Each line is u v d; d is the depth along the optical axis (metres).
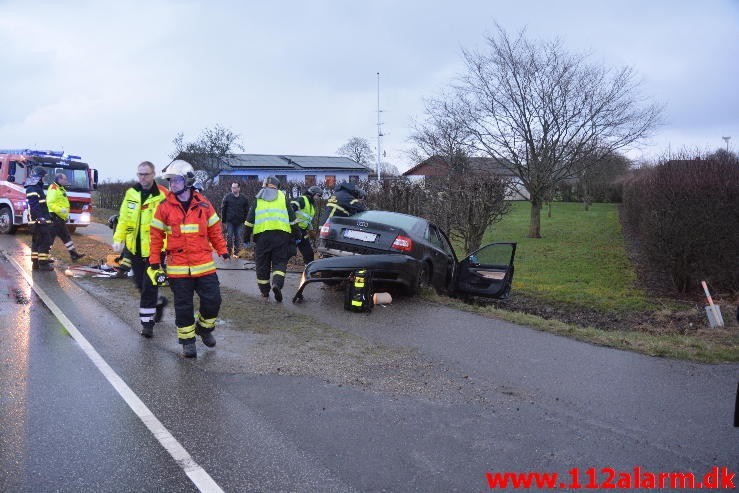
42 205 10.13
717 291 10.69
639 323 9.00
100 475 3.34
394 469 3.55
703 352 6.13
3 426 3.91
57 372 4.99
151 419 4.12
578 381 5.27
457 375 5.37
